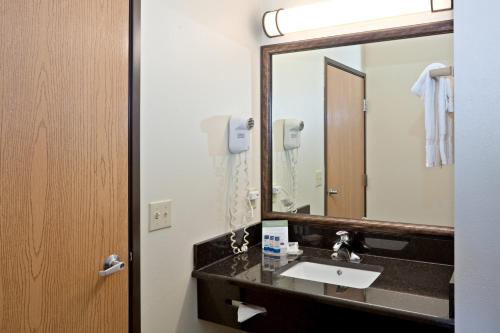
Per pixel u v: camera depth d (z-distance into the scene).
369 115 1.85
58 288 1.08
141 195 1.36
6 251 0.96
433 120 1.72
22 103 0.99
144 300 1.39
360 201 1.88
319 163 1.97
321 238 1.95
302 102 2.01
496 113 0.93
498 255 0.92
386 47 1.80
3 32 0.95
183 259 1.58
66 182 1.10
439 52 1.69
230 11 1.84
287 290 1.43
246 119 1.85
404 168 1.78
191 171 1.61
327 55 1.94
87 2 1.15
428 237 1.72
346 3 1.78
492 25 0.93
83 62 1.14
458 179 0.97
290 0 2.01
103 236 1.21
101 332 1.20
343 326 1.37
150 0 1.40
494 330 0.93
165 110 1.47
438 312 1.23
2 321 0.96
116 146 1.25
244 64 1.95
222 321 1.60
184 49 1.56
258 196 2.06
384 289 1.42
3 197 0.95
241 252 1.89
